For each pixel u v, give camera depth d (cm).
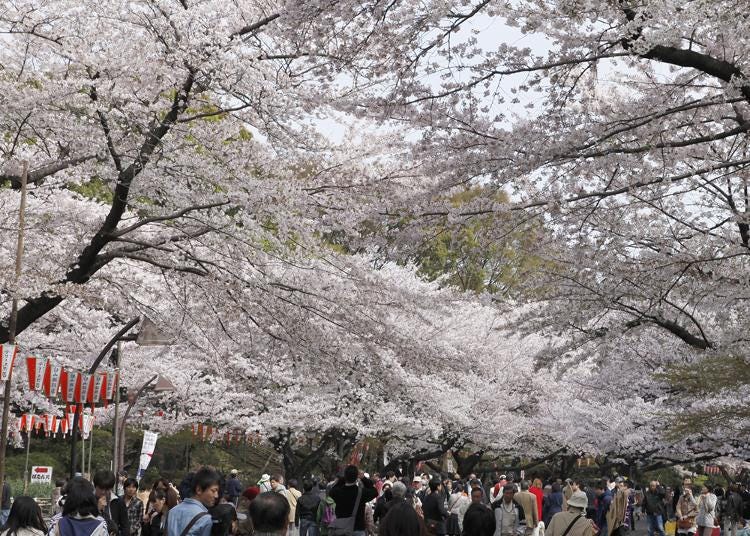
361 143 1434
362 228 1359
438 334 2570
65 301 1739
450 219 1129
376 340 1510
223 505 683
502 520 1520
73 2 1247
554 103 1087
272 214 1312
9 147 1384
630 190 1033
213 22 1319
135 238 1484
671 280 1388
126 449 3083
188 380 2503
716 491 2808
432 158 1129
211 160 1321
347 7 1037
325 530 1482
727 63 916
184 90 1266
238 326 1561
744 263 1405
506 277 3070
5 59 1335
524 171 1069
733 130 963
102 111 1218
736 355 1451
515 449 3362
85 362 1944
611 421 2745
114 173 1300
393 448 3144
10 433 2012
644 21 870
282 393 2689
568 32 1032
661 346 2331
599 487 2081
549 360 1625
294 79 1326
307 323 1472
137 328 1966
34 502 692
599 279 1464
